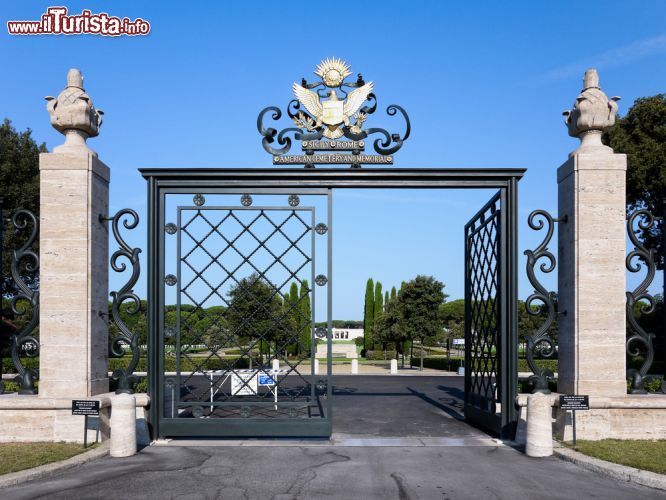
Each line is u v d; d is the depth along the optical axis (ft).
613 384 26.63
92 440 25.79
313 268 29.14
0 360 27.96
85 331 26.35
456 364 87.10
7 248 63.82
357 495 18.65
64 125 27.55
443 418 35.70
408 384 60.70
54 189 26.86
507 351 28.78
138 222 28.19
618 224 27.25
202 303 29.68
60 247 26.66
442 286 100.78
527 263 28.43
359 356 155.94
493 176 29.30
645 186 63.41
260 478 20.75
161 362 28.40
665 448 24.31
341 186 29.50
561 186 29.12
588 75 28.58
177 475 21.15
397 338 100.58
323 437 29.07
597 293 26.99
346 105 29.55
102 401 25.84
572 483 20.12
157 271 28.78
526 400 27.50
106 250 28.71
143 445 26.71
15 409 25.81
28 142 71.15
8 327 40.09
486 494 18.80
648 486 19.69
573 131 29.01
